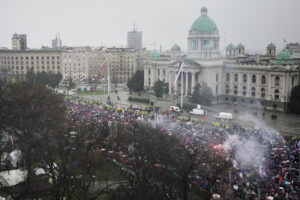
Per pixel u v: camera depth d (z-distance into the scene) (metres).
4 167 105.44
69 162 105.38
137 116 166.25
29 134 96.88
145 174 89.62
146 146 93.81
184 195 84.31
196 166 92.81
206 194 88.38
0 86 112.56
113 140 120.81
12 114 96.75
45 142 101.88
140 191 83.06
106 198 89.06
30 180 94.31
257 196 83.56
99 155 108.12
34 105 104.12
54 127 101.19
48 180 97.56
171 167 92.94
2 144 101.75
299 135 156.12
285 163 102.69
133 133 116.06
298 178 92.31
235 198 84.00
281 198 81.19
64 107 134.50
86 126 123.69
